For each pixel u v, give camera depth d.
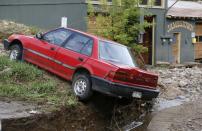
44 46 12.92
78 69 11.71
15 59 13.62
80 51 11.96
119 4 17.38
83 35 12.23
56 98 11.20
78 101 11.48
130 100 12.56
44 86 11.75
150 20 25.73
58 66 12.39
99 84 11.06
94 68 11.27
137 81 11.27
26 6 23.86
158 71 20.83
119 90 10.96
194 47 29.52
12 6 24.42
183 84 17.59
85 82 11.38
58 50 12.48
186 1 33.47
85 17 20.55
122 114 12.36
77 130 10.84
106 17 17.45
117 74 10.91
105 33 17.12
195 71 22.22
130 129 11.68
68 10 22.09
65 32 12.70
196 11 30.36
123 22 17.17
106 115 11.91
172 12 27.75
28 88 11.62
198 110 13.96
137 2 17.33
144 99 11.62
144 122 12.32
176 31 27.56
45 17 23.12
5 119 9.17
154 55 25.95
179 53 28.02
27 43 13.43
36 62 13.12
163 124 12.14
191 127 11.92
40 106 10.56
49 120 10.14
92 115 11.47
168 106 14.38
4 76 12.16
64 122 10.56
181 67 25.19
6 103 10.42
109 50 11.83
